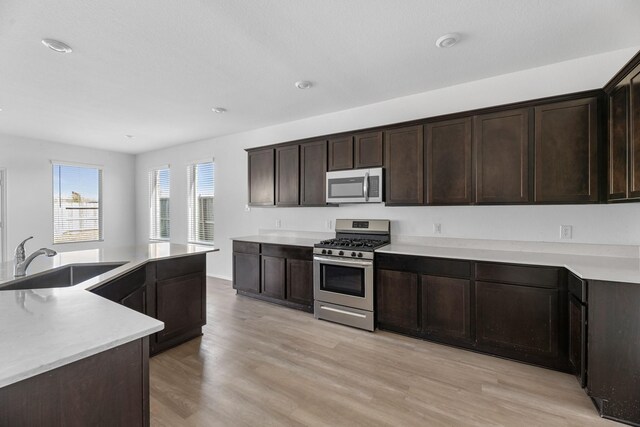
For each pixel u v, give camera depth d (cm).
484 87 304
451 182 291
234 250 439
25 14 193
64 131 486
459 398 201
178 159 598
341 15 200
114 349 100
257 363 247
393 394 206
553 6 193
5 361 82
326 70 281
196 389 212
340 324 329
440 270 274
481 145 275
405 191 317
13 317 114
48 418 87
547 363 236
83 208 601
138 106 371
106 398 99
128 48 237
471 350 267
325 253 338
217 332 310
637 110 194
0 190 496
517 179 260
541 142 251
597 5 191
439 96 329
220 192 535
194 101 357
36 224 535
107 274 198
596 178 233
